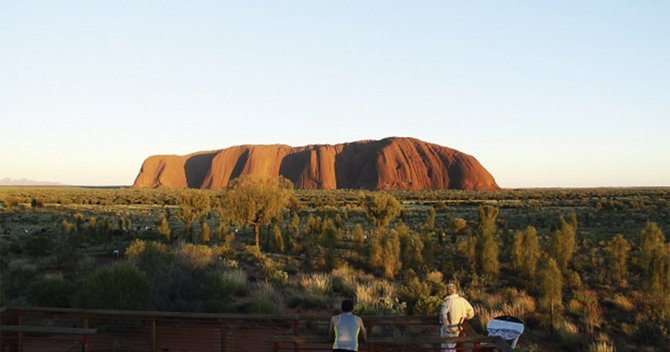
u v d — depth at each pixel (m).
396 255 22.61
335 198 108.44
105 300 11.60
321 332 12.09
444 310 7.74
